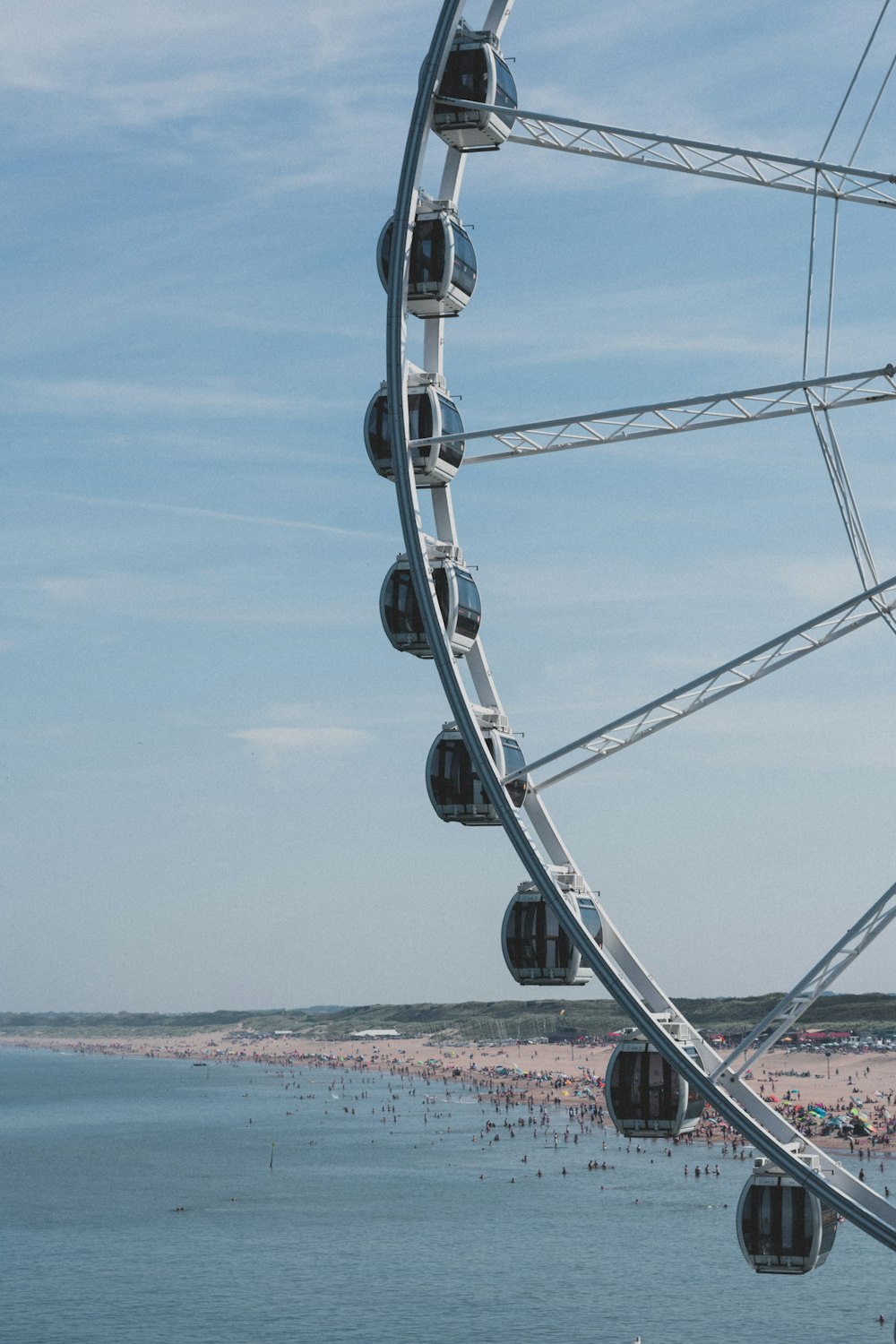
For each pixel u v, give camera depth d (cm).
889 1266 9306
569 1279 9050
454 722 3412
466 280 3497
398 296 3394
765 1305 8306
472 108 3341
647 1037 3111
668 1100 3206
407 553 3344
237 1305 8519
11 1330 7981
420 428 3394
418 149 3381
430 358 3553
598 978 3164
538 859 3216
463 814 3372
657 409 3136
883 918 2892
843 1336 7644
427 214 3447
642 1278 9069
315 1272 9406
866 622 2950
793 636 2981
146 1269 9606
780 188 3128
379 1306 8444
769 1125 3086
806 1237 3088
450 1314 8244
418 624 3428
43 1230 11131
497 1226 10988
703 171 3203
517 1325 7950
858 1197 2986
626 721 3139
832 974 2953
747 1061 3056
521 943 3344
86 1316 8281
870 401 2961
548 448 3366
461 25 3438
